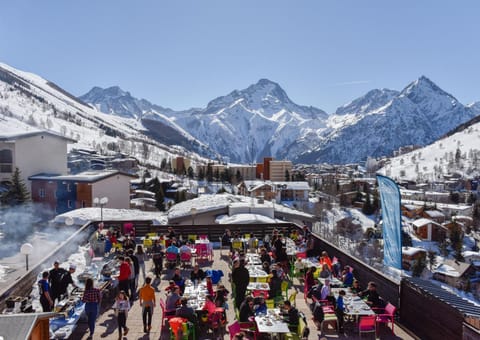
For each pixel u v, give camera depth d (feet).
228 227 74.23
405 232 302.04
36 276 42.29
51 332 29.71
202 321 34.65
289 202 271.90
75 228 96.17
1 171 150.30
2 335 20.26
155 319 37.50
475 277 231.09
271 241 62.54
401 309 35.63
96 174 154.10
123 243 59.16
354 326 35.42
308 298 41.11
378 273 40.45
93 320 32.94
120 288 39.52
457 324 28.09
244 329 31.32
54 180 145.48
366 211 325.01
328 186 419.95
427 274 230.07
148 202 248.93
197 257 58.49
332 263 49.29
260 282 43.32
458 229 276.82
